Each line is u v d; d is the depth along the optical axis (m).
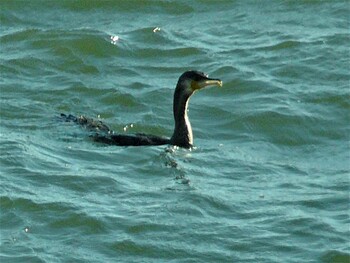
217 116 20.89
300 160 19.34
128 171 18.19
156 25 24.78
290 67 22.77
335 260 15.76
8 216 16.64
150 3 25.66
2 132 19.52
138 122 20.50
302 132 20.45
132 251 15.87
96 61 22.98
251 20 24.97
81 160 18.52
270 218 16.81
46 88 21.70
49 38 23.66
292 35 24.11
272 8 25.47
